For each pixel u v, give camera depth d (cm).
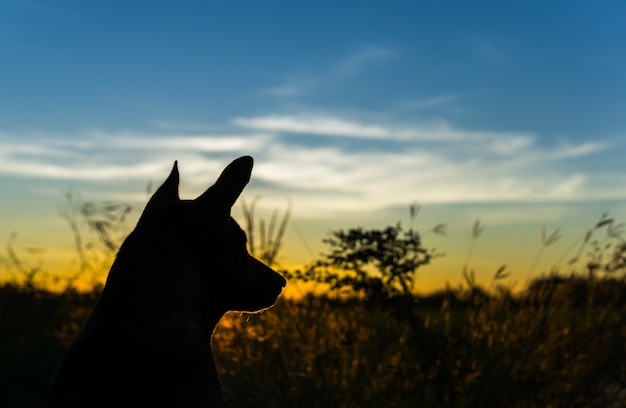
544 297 712
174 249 342
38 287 977
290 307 699
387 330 673
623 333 696
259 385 641
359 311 687
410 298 632
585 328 698
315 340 666
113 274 339
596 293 742
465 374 627
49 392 316
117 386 307
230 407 636
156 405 305
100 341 320
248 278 368
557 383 644
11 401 739
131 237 346
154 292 333
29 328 898
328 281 634
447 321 679
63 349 841
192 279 344
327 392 623
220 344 664
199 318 348
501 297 714
